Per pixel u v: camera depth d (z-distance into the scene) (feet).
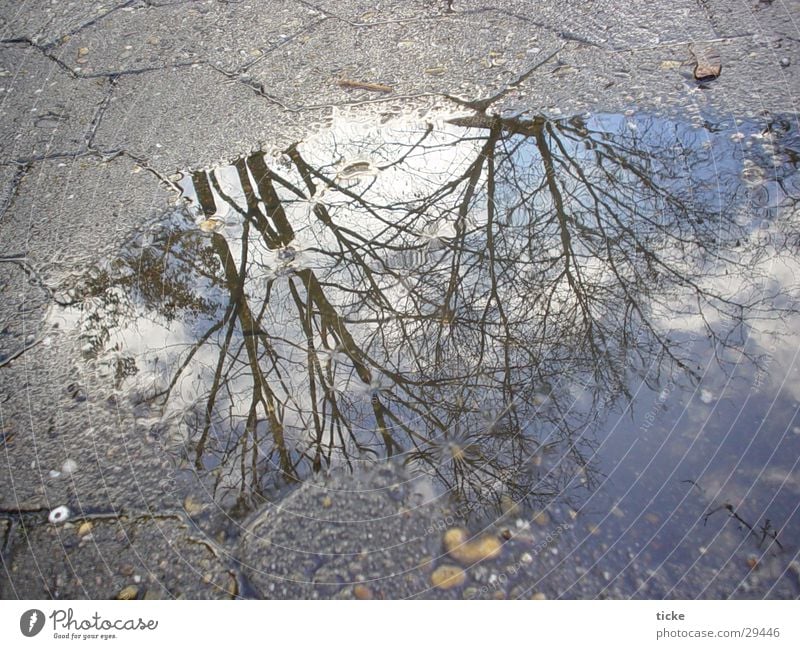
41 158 8.66
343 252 7.35
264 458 5.71
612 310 6.49
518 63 8.90
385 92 8.87
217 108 8.98
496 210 7.52
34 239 7.72
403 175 7.98
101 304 7.05
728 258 6.73
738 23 8.82
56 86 9.68
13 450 5.89
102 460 5.78
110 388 6.31
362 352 6.49
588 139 7.96
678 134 7.80
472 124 8.36
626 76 8.48
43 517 5.44
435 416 5.92
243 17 10.43
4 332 6.86
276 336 6.70
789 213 6.95
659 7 9.28
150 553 5.19
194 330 6.79
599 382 5.96
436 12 9.91
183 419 6.04
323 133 8.53
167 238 7.62
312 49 9.62
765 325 6.17
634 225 7.14
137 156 8.52
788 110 7.74
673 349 6.11
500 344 6.38
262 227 7.65
